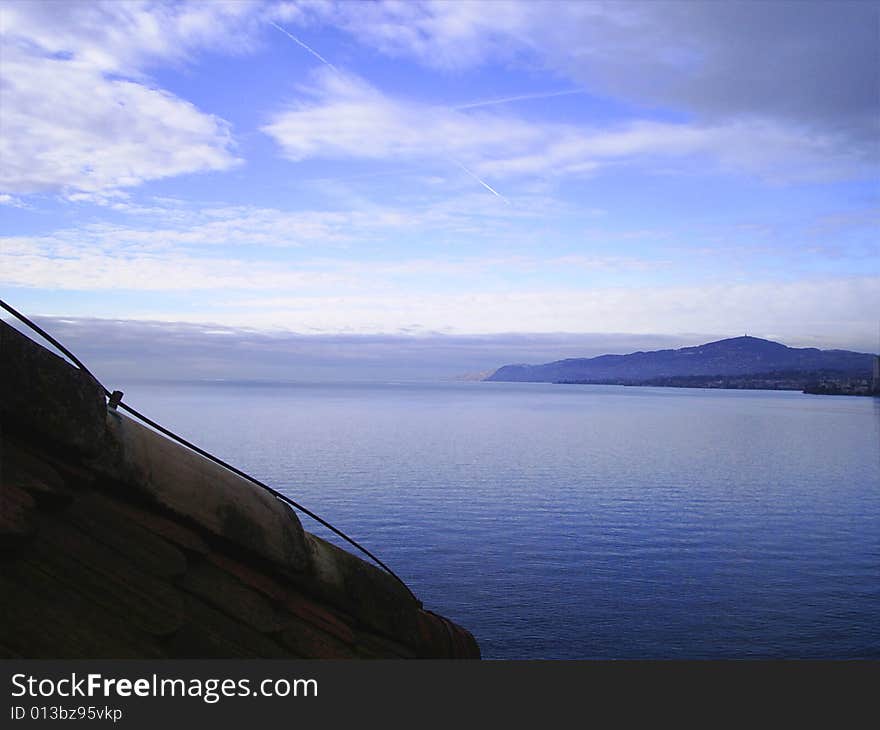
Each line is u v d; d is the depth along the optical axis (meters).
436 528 48.44
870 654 28.14
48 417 3.18
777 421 180.88
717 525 51.91
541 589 35.81
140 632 3.12
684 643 29.22
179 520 3.66
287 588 4.16
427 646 5.04
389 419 159.25
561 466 81.75
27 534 2.88
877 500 63.34
